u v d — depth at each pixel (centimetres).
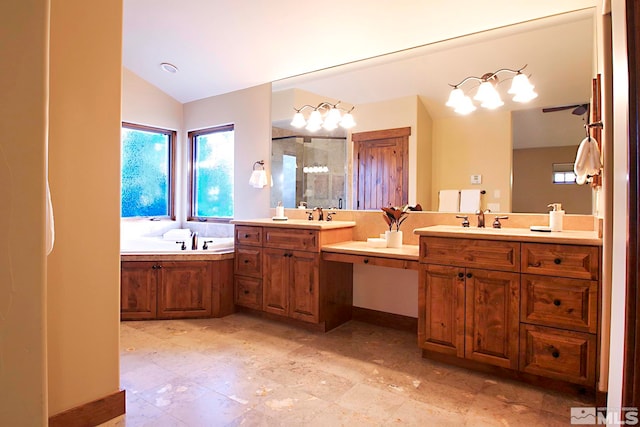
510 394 206
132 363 244
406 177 308
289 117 376
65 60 170
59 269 168
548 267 203
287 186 378
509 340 216
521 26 260
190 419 181
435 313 241
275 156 387
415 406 194
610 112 180
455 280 232
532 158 261
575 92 247
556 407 193
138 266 334
